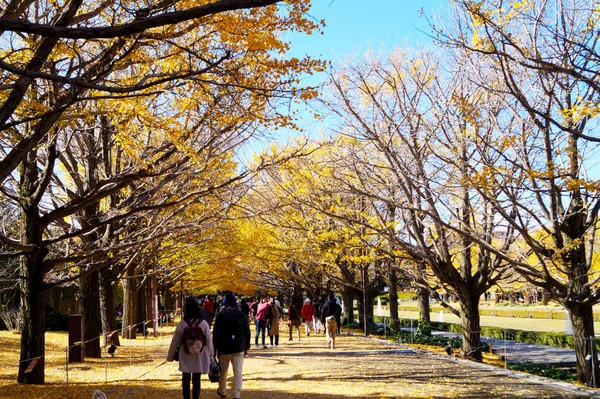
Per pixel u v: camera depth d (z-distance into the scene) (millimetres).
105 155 13797
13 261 20047
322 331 29562
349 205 19594
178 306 54188
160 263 25016
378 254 19453
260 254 27141
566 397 10172
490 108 13211
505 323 41781
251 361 15539
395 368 14000
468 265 19078
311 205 15711
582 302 13789
